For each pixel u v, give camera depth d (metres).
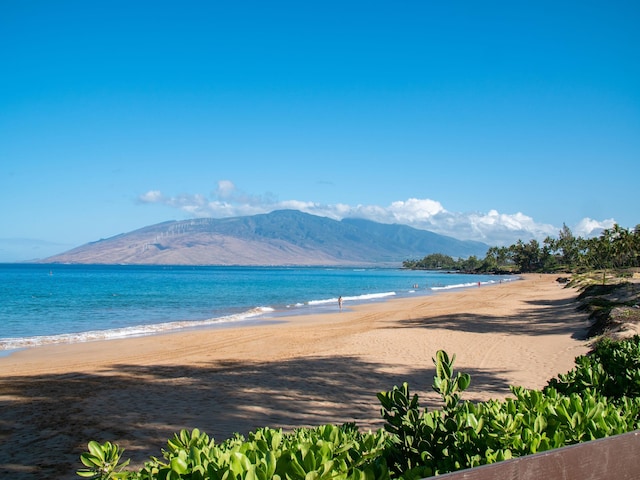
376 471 2.31
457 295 53.84
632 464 2.23
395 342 18.38
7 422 9.05
